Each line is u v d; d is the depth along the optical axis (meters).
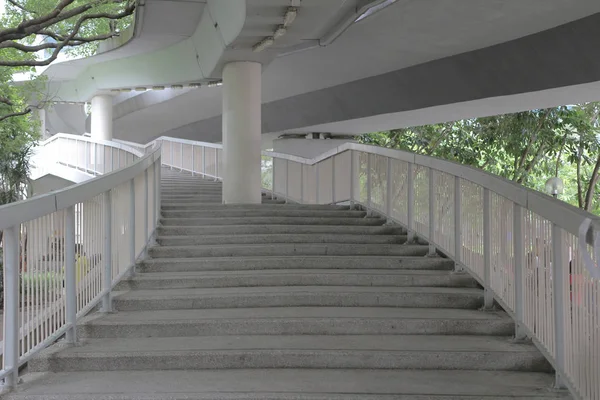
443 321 5.64
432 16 12.12
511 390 4.38
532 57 13.31
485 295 6.21
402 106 17.64
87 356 4.89
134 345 5.23
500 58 14.00
